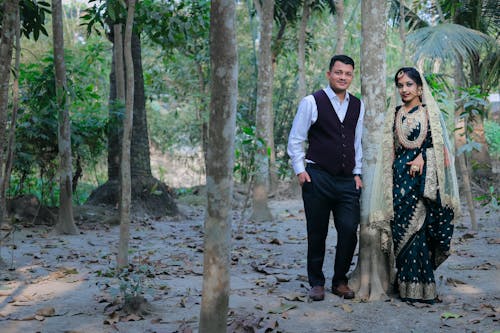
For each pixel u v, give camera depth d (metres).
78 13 23.56
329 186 4.12
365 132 4.28
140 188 9.50
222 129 2.65
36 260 5.69
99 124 9.30
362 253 4.32
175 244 6.82
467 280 4.76
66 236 7.38
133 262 5.52
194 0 7.94
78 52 17.42
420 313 3.83
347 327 3.51
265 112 9.32
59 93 7.38
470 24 12.02
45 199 9.56
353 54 20.36
